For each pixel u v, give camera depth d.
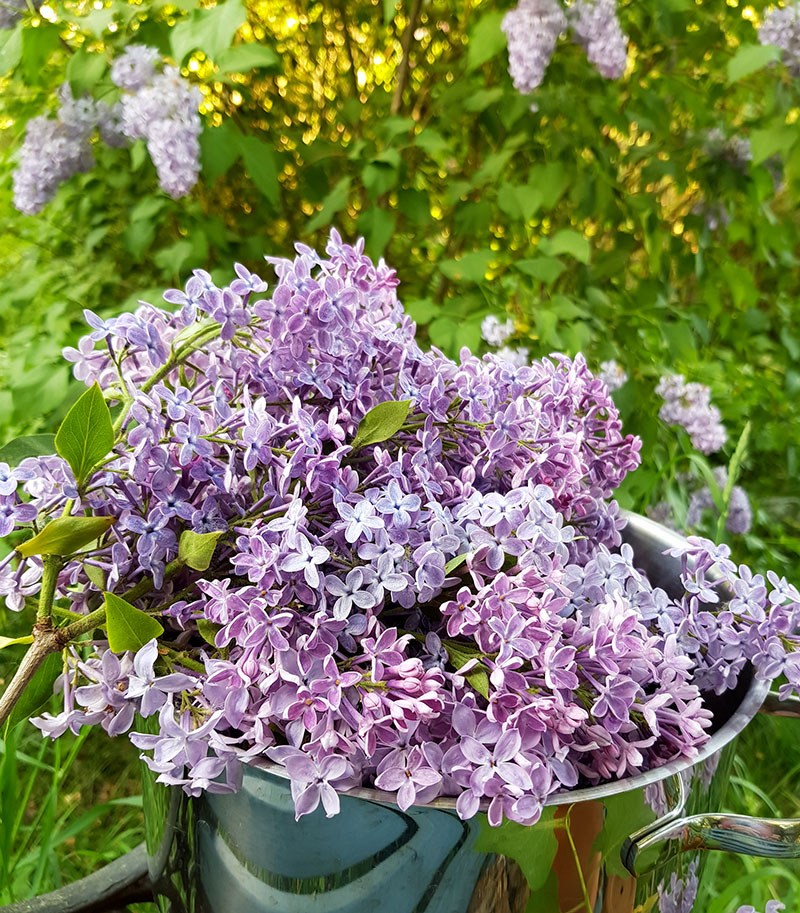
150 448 0.31
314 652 0.28
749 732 0.90
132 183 0.95
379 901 0.28
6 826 0.49
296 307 0.33
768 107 0.94
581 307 0.89
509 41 0.82
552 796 0.27
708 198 1.04
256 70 1.03
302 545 0.28
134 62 0.75
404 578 0.29
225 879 0.31
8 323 1.00
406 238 1.12
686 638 0.35
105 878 0.51
